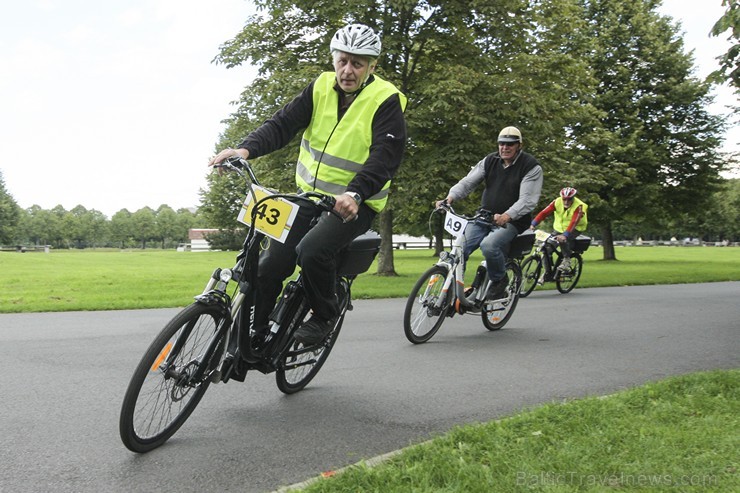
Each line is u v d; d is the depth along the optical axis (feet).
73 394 13.71
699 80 88.12
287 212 10.88
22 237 405.80
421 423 12.14
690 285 44.55
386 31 50.29
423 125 47.70
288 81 48.62
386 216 55.98
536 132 52.29
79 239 426.92
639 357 18.51
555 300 33.88
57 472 9.52
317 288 12.17
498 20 50.55
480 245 21.35
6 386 14.28
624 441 10.07
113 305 28.60
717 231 298.76
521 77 51.13
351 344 19.98
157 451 10.45
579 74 56.90
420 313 20.34
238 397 13.70
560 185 55.72
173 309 28.22
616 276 51.21
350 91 12.06
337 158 12.08
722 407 12.00
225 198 158.20
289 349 12.93
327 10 47.65
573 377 15.99
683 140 90.89
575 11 57.31
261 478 9.45
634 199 89.30
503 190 21.65
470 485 8.39
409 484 8.48
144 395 10.12
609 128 90.58
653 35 89.30
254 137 11.80
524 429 10.82
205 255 130.72
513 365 17.28
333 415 12.55
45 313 26.50
